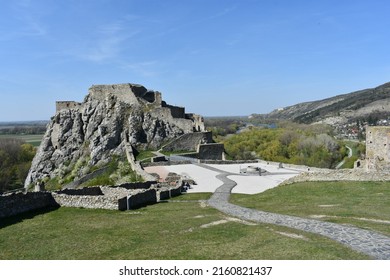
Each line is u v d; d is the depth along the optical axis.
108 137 72.94
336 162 100.62
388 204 22.22
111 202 24.08
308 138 109.56
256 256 13.26
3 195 22.11
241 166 52.38
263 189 34.00
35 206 23.95
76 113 82.56
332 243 14.59
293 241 14.89
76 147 78.56
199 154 67.19
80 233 17.78
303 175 32.09
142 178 45.47
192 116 88.44
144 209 24.52
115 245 15.58
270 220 19.41
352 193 26.19
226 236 16.17
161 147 71.69
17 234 17.91
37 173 78.00
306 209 21.95
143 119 75.94
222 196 30.33
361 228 16.78
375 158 33.19
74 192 27.50
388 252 13.48
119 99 80.62
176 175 42.38
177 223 19.31
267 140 126.00
